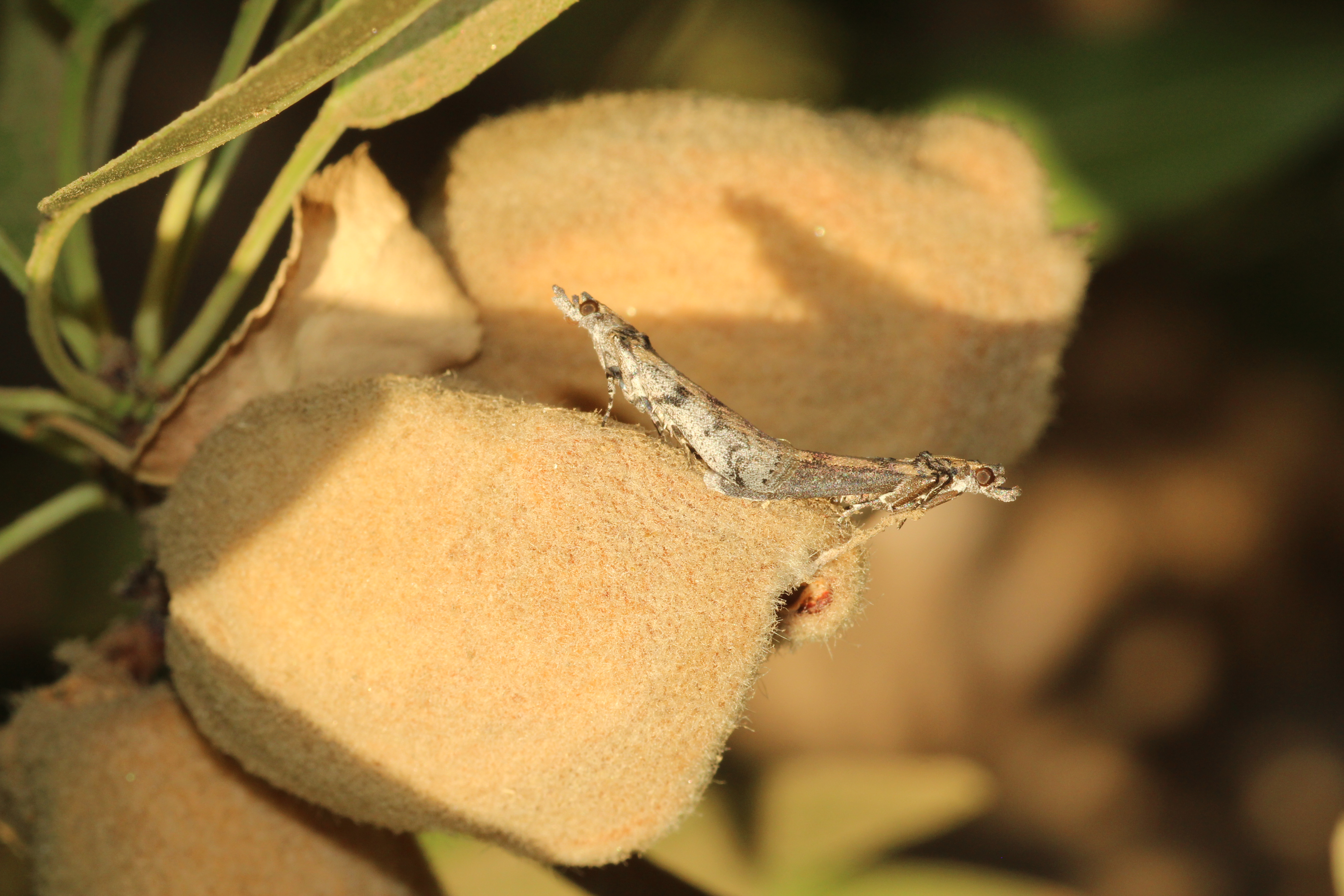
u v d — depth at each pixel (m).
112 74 0.23
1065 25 0.37
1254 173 0.25
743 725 0.21
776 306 0.21
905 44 0.37
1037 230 0.22
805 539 0.20
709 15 0.35
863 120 0.22
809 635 0.20
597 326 0.21
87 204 0.21
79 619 0.32
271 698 0.20
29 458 0.32
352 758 0.20
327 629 0.20
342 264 0.21
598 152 0.21
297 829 0.21
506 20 0.21
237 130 0.20
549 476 0.20
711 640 0.20
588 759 0.20
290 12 0.23
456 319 0.21
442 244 0.22
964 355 0.22
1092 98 0.25
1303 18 0.25
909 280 0.21
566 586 0.20
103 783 0.21
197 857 0.21
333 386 0.20
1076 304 0.22
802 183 0.21
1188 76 0.25
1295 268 0.40
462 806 0.20
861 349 0.21
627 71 0.35
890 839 0.28
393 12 0.20
